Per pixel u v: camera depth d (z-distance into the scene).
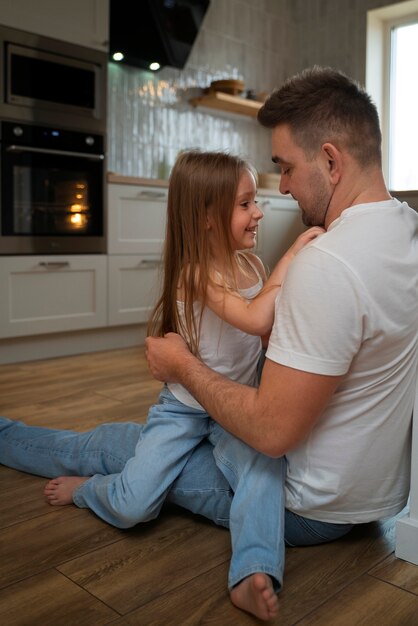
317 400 1.02
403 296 1.04
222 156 1.35
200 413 1.36
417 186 4.79
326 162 1.09
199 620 1.03
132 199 3.72
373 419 1.12
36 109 3.30
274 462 1.20
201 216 1.31
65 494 1.50
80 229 3.51
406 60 4.75
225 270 1.33
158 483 1.30
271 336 1.06
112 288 3.67
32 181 3.31
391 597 1.10
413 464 1.21
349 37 4.81
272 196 4.59
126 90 4.18
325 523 1.23
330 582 1.14
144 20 3.88
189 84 4.55
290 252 1.24
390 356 1.09
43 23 3.29
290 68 5.23
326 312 0.99
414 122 4.75
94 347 3.69
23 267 3.28
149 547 1.29
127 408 2.36
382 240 1.03
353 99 1.08
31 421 2.18
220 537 1.33
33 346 3.41
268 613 1.00
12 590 1.12
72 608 1.06
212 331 1.34
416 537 1.20
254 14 4.92
